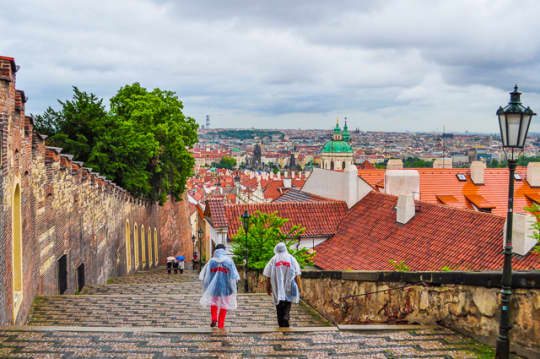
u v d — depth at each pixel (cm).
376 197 3266
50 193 2156
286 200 4366
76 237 2636
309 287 1919
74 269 2575
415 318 1155
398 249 2562
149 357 866
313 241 3166
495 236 2166
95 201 3111
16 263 1612
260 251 2533
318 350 907
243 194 15800
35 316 1614
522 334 870
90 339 971
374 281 1339
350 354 884
